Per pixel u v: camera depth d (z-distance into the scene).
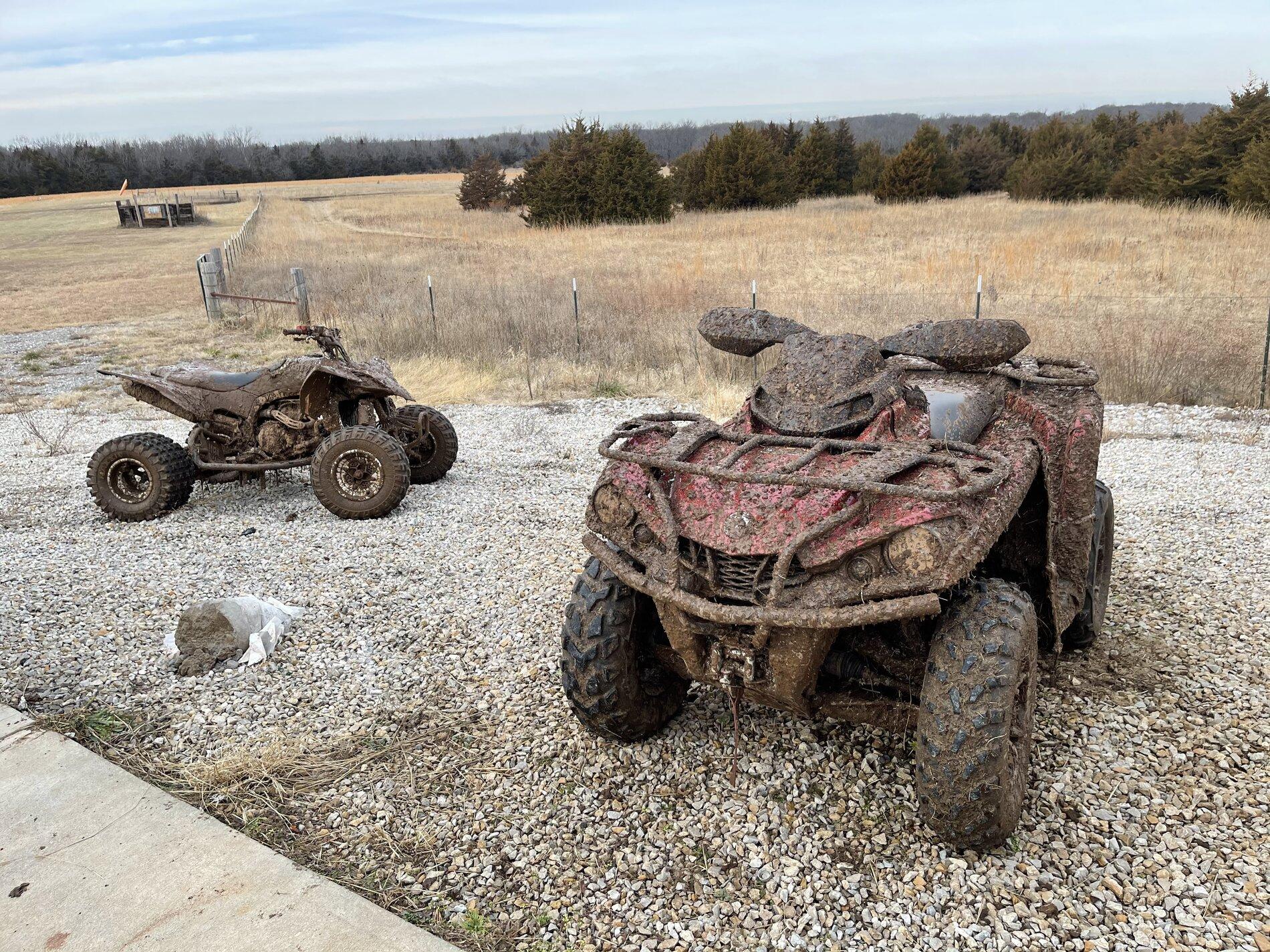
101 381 13.97
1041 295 15.81
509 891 3.19
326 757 4.02
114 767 3.92
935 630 3.18
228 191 82.94
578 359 13.52
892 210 34.53
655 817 3.53
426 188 80.94
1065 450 3.86
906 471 3.20
